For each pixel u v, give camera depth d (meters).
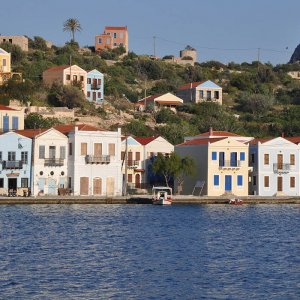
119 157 188.50
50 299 73.62
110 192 187.50
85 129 185.38
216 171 193.25
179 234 120.31
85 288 78.19
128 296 75.38
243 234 122.12
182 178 198.50
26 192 178.62
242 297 75.62
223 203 185.12
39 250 100.06
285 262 94.06
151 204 177.75
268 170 198.75
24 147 180.25
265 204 186.62
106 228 125.94
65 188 183.00
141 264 91.31
